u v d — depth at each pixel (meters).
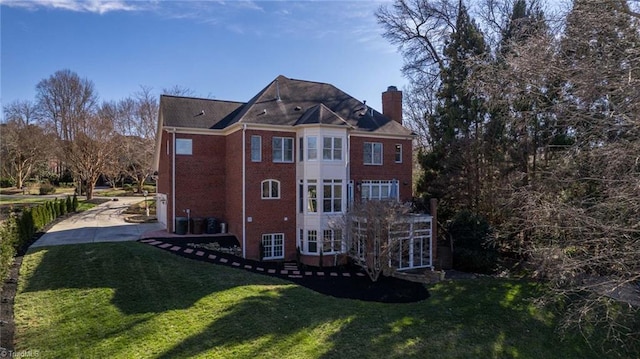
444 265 19.86
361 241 18.03
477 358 10.11
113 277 13.45
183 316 11.05
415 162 35.78
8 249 13.22
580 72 10.14
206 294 12.81
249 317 11.33
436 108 25.25
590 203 10.57
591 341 11.55
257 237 19.50
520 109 15.53
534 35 12.64
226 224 22.00
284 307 12.38
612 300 11.25
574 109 10.98
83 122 39.59
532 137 18.80
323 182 19.62
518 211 14.05
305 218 19.84
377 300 13.90
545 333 11.89
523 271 19.00
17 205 30.89
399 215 17.06
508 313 13.10
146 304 11.63
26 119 47.59
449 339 10.96
